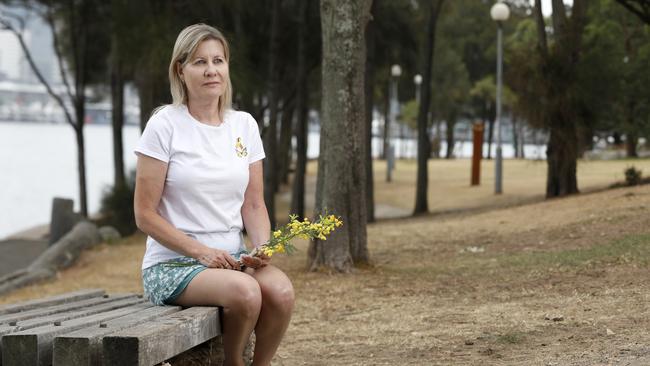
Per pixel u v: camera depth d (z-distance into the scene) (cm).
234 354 434
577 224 1260
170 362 428
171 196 452
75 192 4675
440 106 6184
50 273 1434
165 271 445
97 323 407
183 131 452
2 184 5066
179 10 1894
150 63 1727
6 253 1917
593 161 3566
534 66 1933
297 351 684
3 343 369
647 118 2347
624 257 920
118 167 2822
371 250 1273
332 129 1082
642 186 1638
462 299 849
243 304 420
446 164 4862
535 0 1959
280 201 3431
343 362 626
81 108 2516
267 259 443
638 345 551
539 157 2580
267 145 2055
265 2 2083
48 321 418
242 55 1775
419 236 1388
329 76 1081
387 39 2386
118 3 1805
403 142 7875
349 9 1066
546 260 995
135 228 2292
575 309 714
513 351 593
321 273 1069
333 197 1082
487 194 2775
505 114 6338
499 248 1181
